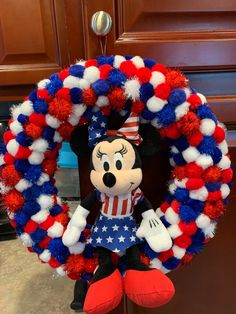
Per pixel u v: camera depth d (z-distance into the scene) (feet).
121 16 2.22
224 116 2.46
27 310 3.34
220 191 2.17
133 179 2.02
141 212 2.21
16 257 4.08
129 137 2.06
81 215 2.20
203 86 2.43
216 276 2.87
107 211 2.17
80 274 2.28
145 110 2.11
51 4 2.33
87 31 2.24
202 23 2.27
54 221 2.24
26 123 2.13
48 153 2.25
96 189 2.24
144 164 2.51
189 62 2.32
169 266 2.22
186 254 2.25
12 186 2.21
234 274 2.88
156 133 2.14
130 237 2.16
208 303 2.95
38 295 3.52
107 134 2.12
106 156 2.01
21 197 2.21
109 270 2.13
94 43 2.27
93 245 2.20
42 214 2.22
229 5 2.23
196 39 2.28
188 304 2.94
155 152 2.15
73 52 2.34
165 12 2.23
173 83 2.06
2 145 2.25
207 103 2.27
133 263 2.14
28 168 2.19
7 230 4.34
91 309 1.95
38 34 2.38
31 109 2.12
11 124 2.19
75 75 2.06
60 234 2.23
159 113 2.08
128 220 2.19
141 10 2.21
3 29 2.36
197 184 2.12
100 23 2.13
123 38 2.26
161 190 2.58
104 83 2.02
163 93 2.03
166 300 1.96
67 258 2.24
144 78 2.05
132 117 2.07
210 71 2.39
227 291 2.93
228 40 2.29
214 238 2.76
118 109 2.18
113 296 2.00
